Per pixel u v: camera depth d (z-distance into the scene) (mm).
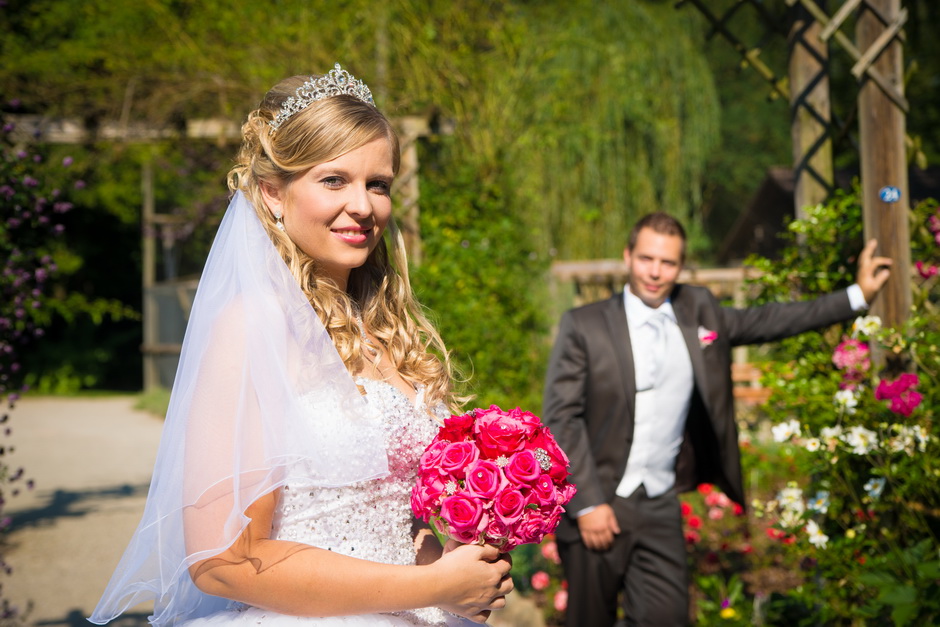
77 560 5500
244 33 7102
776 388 3359
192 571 1465
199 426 1465
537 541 1606
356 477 1562
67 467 8867
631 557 3256
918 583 2727
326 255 1674
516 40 7828
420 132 6926
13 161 3625
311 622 1517
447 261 6320
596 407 3279
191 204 10758
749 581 4453
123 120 7070
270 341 1520
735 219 22203
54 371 18297
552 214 11391
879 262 3113
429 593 1496
